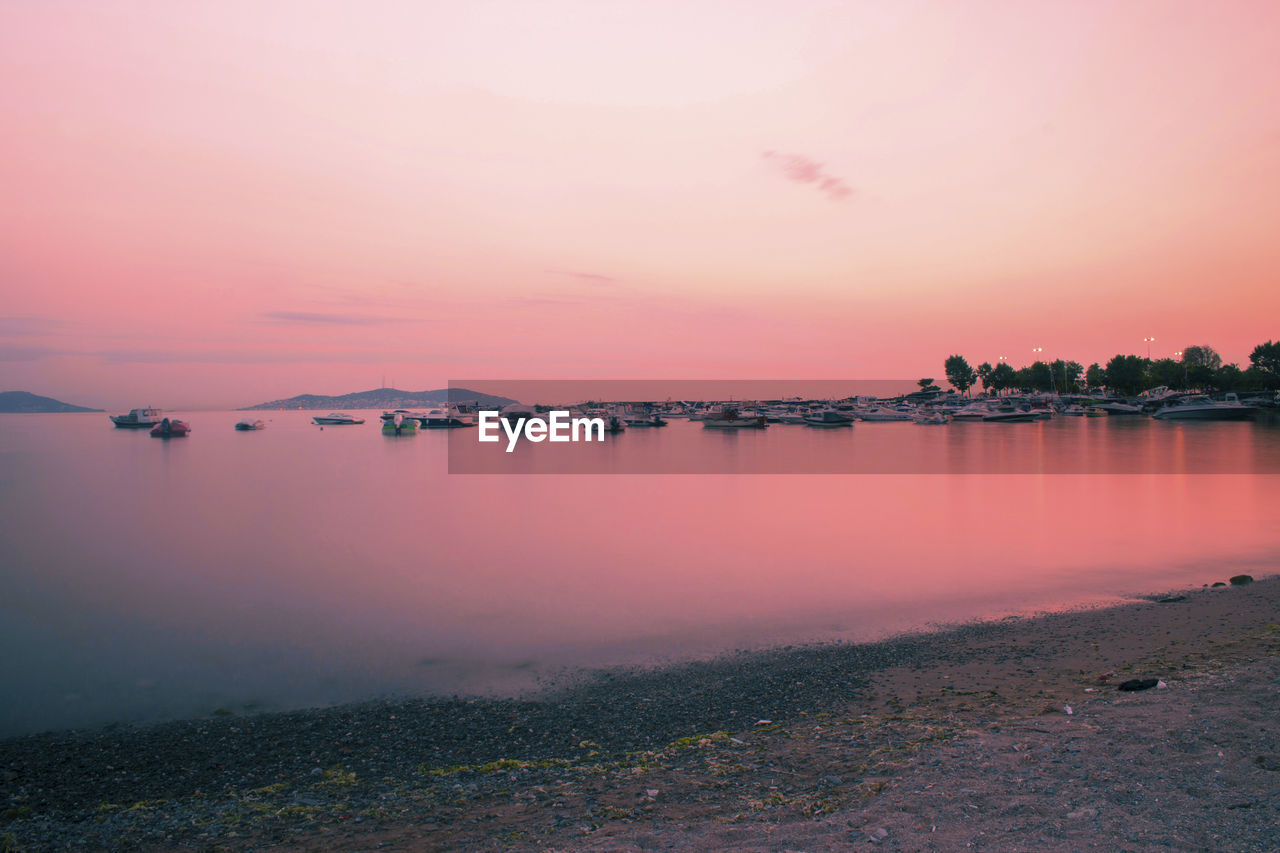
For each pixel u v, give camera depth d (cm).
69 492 5712
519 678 1570
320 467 8012
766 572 2592
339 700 1464
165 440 14338
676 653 1705
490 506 4688
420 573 2717
